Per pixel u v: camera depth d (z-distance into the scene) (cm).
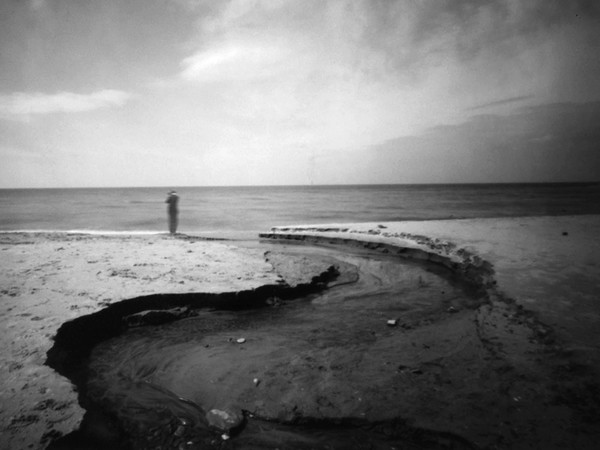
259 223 2127
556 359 341
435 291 654
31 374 314
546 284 561
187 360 388
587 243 914
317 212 2958
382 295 632
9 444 234
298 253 1030
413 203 4209
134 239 1168
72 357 391
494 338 400
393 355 389
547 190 9106
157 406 303
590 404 274
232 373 356
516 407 279
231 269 713
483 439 248
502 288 554
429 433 259
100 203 4666
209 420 280
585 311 443
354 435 265
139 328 481
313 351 405
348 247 1139
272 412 291
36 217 2472
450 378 331
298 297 624
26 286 554
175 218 1441
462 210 2972
